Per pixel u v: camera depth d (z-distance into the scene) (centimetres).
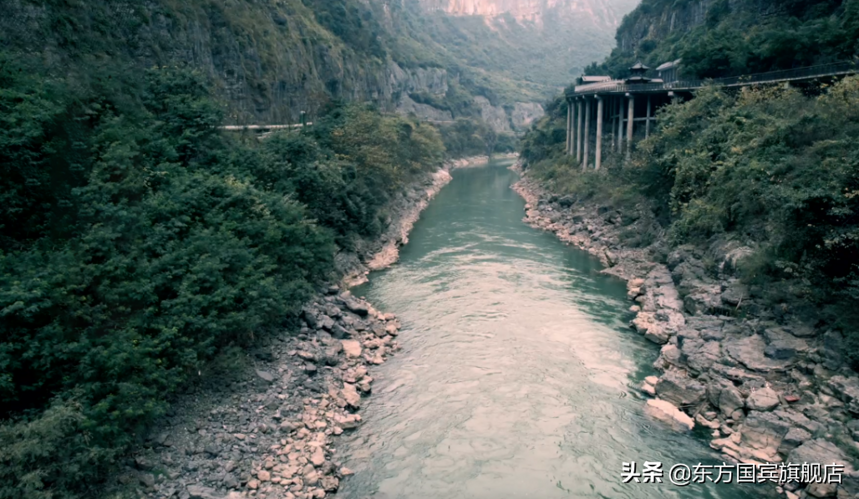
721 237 3384
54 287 1759
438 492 1836
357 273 3991
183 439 1911
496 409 2312
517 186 9031
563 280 3944
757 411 2061
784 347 2283
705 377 2355
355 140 5238
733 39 5803
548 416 2259
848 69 3862
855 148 2581
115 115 2750
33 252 1869
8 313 1599
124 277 2008
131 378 1758
